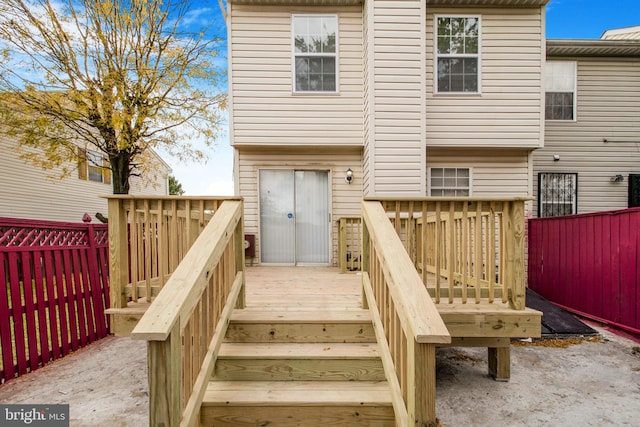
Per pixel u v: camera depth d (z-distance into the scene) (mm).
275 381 2225
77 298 3510
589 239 4543
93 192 10719
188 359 1644
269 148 6184
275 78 5926
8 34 6422
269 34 5918
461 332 2361
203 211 2578
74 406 2434
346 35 5996
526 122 6004
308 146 6051
